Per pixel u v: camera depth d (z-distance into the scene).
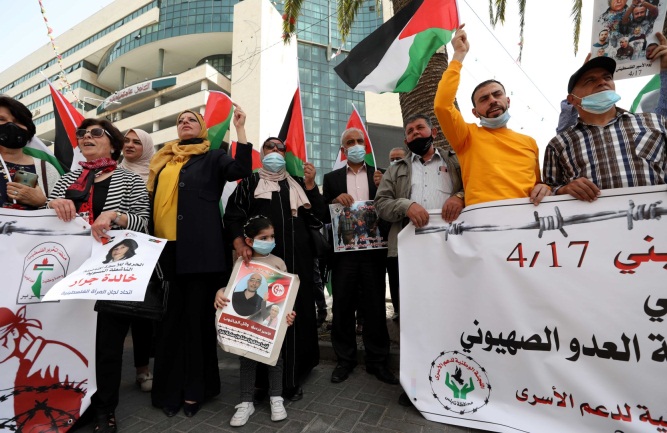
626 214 1.74
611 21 2.17
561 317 1.78
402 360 2.17
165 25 33.44
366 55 3.16
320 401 2.36
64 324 2.00
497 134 2.22
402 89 3.06
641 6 2.09
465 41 2.23
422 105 3.91
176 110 28.06
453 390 2.01
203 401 2.39
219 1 33.38
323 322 4.48
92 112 34.88
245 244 2.40
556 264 1.84
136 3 36.78
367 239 2.69
